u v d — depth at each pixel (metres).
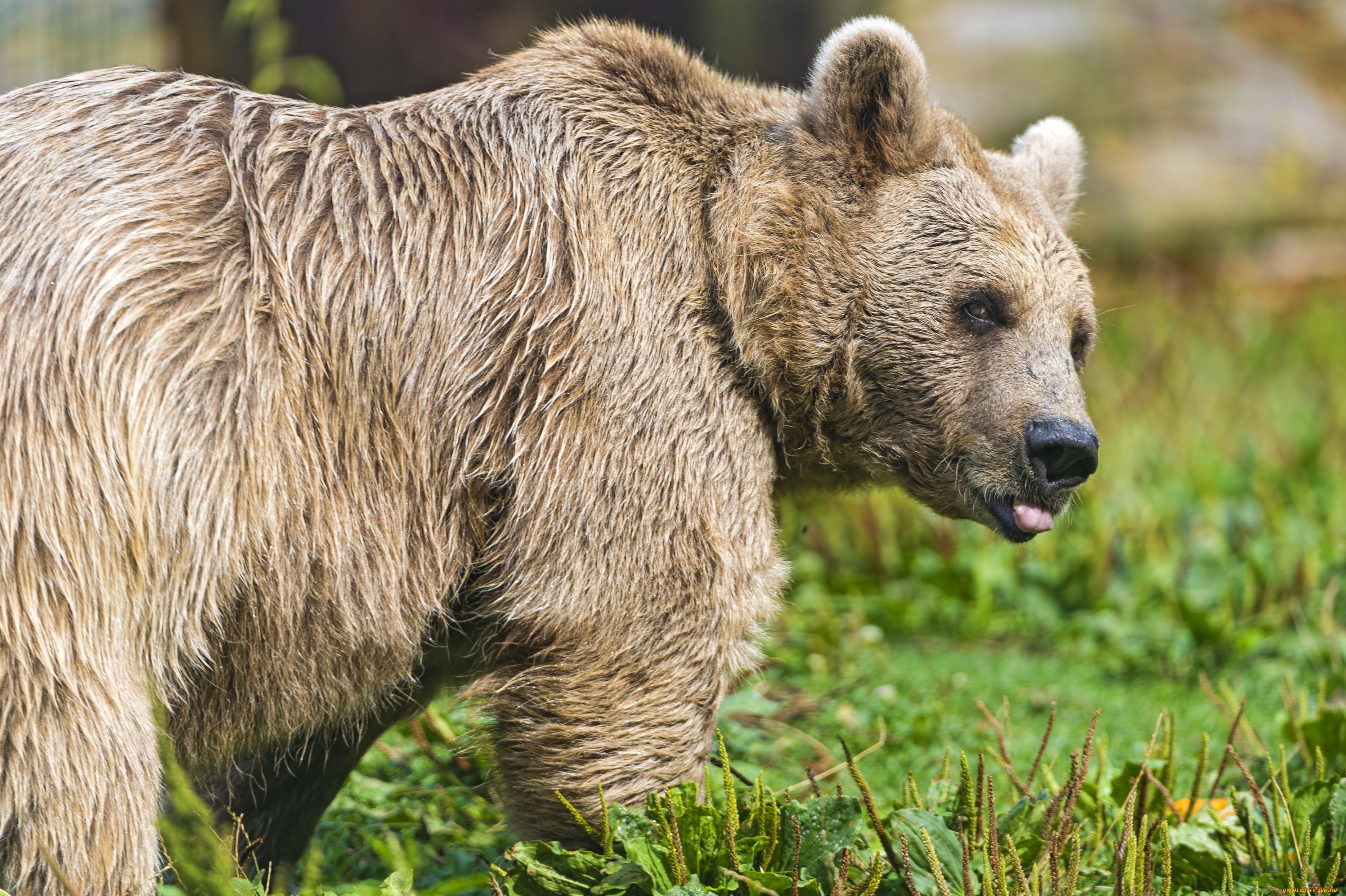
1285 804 7.84
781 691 12.20
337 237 7.11
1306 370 22.20
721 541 7.50
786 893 6.87
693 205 7.80
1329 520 15.66
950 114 8.57
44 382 6.31
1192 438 18.25
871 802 7.21
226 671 7.04
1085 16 28.52
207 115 7.17
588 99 7.82
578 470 7.23
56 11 18.25
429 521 7.23
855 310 7.95
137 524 6.47
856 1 20.58
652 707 7.36
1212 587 14.25
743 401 7.80
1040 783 9.67
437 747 9.91
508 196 7.45
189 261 6.70
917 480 8.27
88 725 6.28
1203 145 28.28
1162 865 7.43
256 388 6.74
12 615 6.16
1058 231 8.34
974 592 14.32
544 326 7.27
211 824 6.99
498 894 7.00
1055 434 7.68
